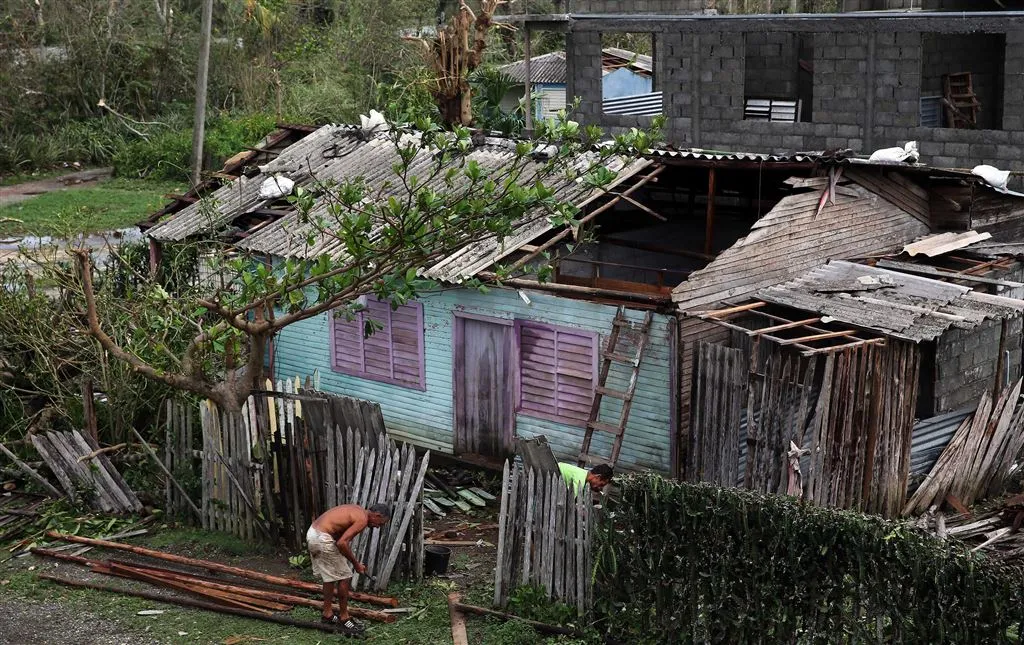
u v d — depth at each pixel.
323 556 9.43
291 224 15.80
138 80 41.34
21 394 14.57
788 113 22.28
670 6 23.19
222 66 42.44
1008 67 18.58
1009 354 13.95
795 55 22.30
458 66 22.55
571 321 13.26
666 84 22.16
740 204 17.05
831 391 11.09
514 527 9.90
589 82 23.05
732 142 21.67
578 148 11.23
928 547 7.73
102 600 10.34
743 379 11.33
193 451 12.17
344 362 15.80
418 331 14.80
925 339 11.22
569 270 16.61
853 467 11.43
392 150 17.20
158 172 36.38
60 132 38.84
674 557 8.93
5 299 14.32
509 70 37.06
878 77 19.73
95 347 13.48
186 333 14.22
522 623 9.49
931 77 21.34
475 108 28.81
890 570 7.86
